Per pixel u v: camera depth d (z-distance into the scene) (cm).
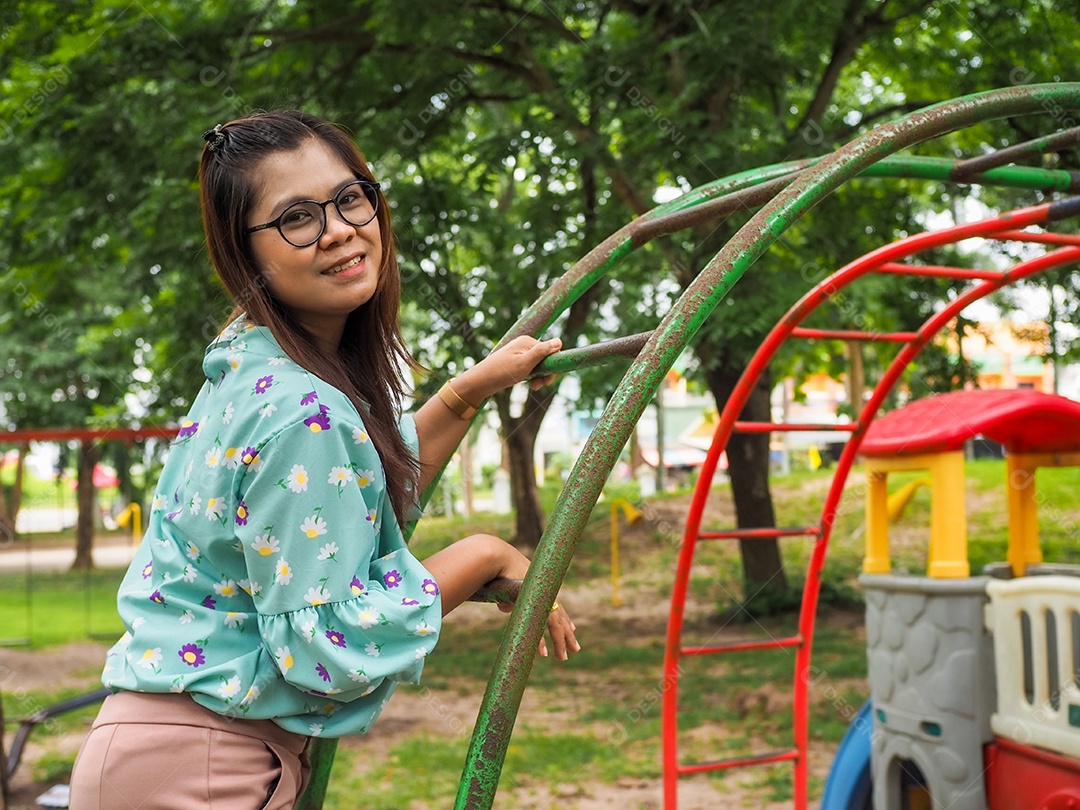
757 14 751
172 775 127
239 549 129
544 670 906
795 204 147
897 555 1284
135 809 127
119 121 913
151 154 914
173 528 136
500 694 135
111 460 2339
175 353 1060
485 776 134
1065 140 183
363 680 124
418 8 789
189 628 131
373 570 133
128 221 961
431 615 129
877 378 1661
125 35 880
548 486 2028
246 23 908
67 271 1120
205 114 880
